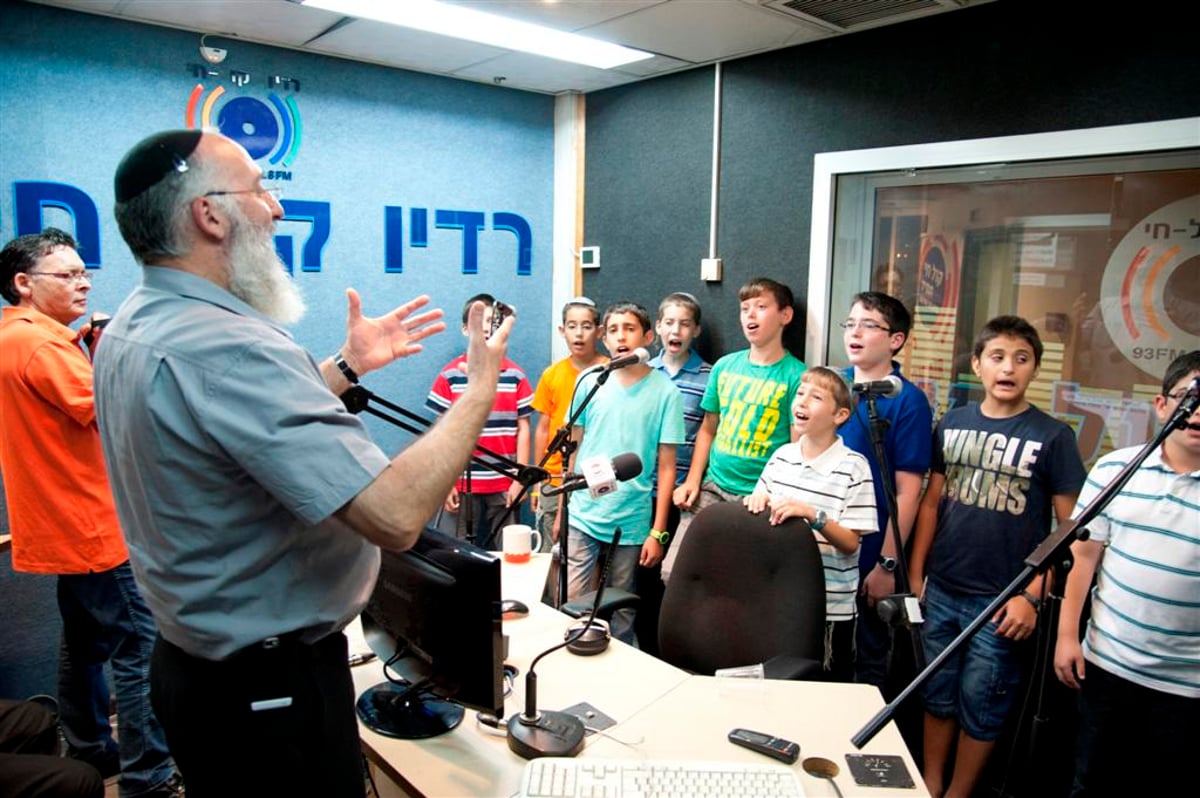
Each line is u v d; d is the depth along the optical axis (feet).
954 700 7.61
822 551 7.46
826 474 7.34
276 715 3.76
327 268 10.98
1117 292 7.81
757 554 6.51
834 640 7.48
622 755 4.65
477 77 11.84
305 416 3.47
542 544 10.87
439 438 3.75
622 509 9.48
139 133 9.32
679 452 10.62
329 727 3.92
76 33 8.81
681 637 6.71
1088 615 7.39
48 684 9.37
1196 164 7.26
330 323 11.12
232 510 3.61
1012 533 7.17
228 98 9.91
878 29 9.24
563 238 13.37
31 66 8.57
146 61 9.29
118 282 9.35
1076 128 7.86
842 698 5.35
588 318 11.05
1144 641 5.90
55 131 8.79
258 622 3.72
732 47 10.12
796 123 10.11
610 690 5.43
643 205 12.14
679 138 11.50
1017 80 8.22
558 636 6.25
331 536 3.91
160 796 7.57
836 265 9.93
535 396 11.63
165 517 3.61
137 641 7.54
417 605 4.69
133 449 3.60
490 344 4.00
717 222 11.11
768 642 6.32
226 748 3.80
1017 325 7.25
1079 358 8.11
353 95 10.94
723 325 11.24
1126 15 7.47
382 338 5.03
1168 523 5.80
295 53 10.37
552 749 4.58
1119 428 7.87
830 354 10.09
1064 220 8.09
